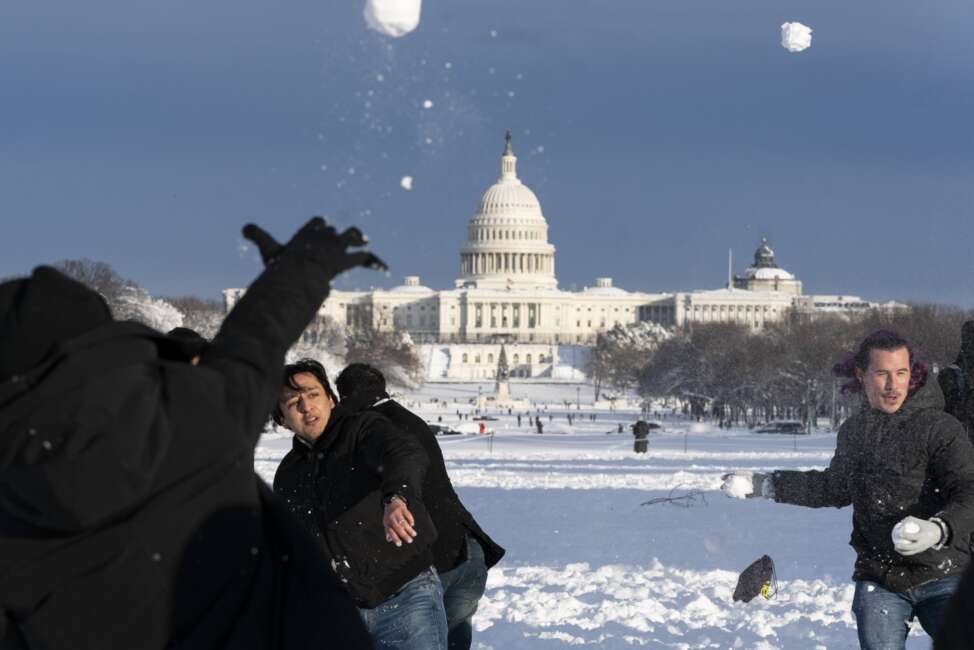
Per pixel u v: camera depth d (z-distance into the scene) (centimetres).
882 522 1345
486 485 6278
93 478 696
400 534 1208
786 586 2722
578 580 2877
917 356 1364
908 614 1343
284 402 1316
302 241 792
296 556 830
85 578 729
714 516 4506
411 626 1291
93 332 725
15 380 700
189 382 733
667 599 2570
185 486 743
